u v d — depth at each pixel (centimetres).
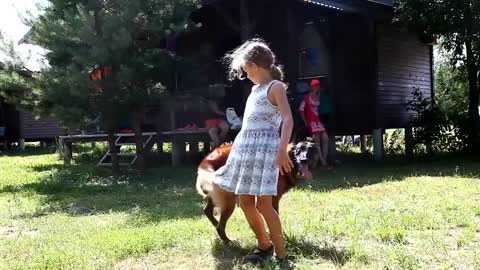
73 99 954
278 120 377
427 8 1089
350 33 1180
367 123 1166
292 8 1102
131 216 608
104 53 880
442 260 375
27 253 448
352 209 574
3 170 1191
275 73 378
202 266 392
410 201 613
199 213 607
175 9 963
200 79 1227
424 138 1204
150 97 961
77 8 905
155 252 432
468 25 1073
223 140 1062
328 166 1016
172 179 948
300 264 378
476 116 1188
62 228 554
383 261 378
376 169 1010
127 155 1111
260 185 363
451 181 782
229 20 1244
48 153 1770
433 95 1435
